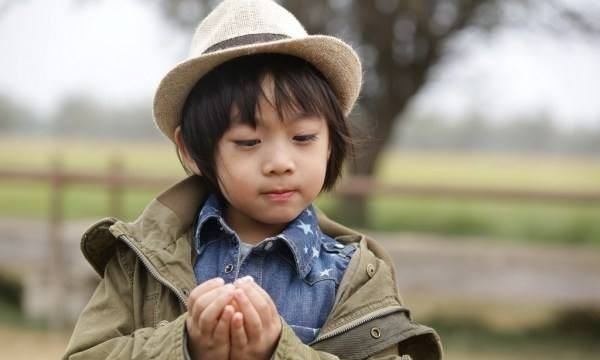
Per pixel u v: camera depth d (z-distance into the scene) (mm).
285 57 1479
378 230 9250
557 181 17828
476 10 8906
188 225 1580
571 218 9641
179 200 1590
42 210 10695
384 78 9305
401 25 8945
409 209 10352
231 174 1432
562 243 8820
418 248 6473
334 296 1499
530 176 19656
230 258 1511
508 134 40312
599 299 6164
